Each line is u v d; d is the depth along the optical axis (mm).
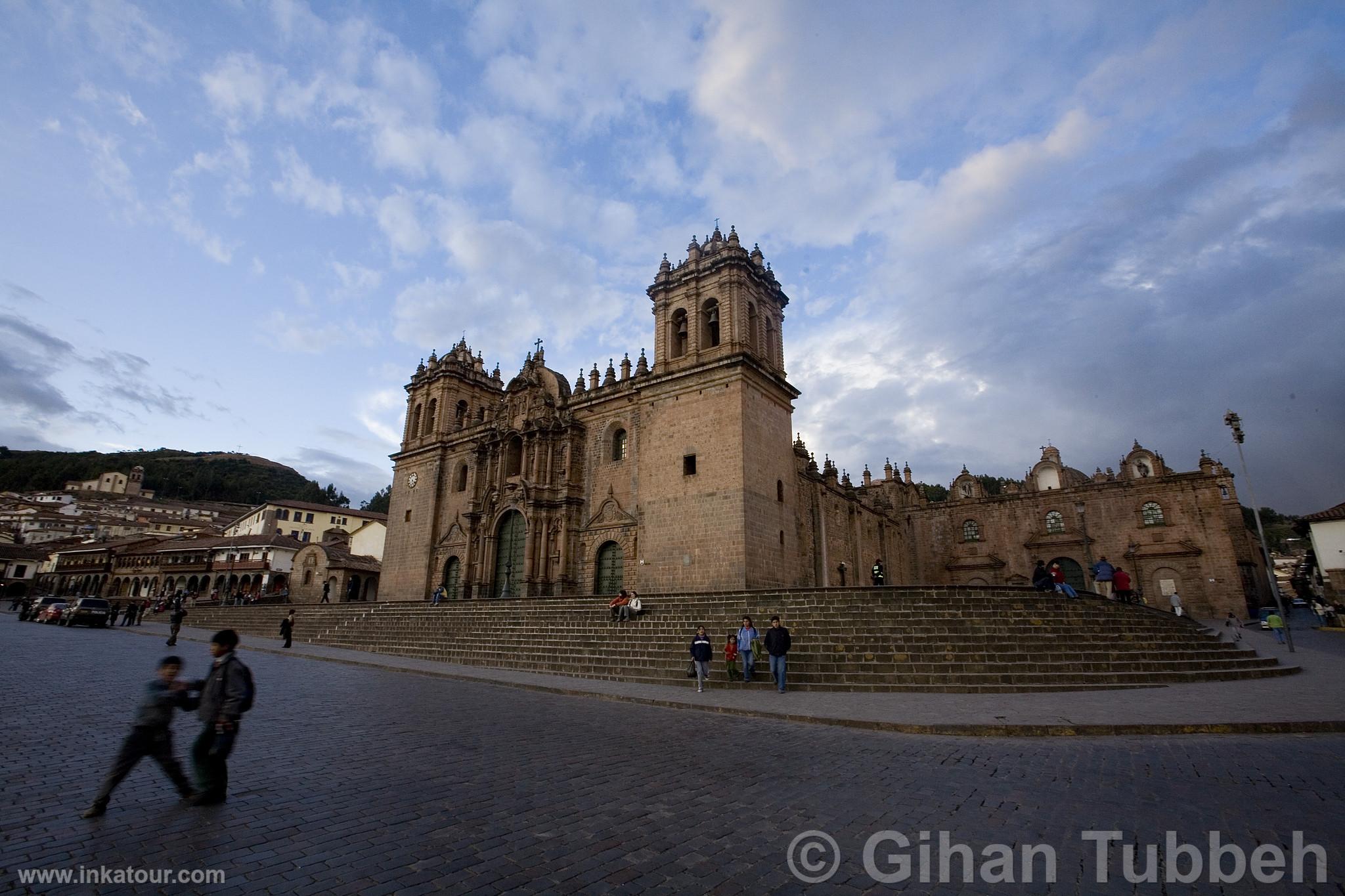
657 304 46000
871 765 11180
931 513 73000
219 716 8562
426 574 55375
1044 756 11859
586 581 44219
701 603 28953
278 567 74625
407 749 11984
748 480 38594
